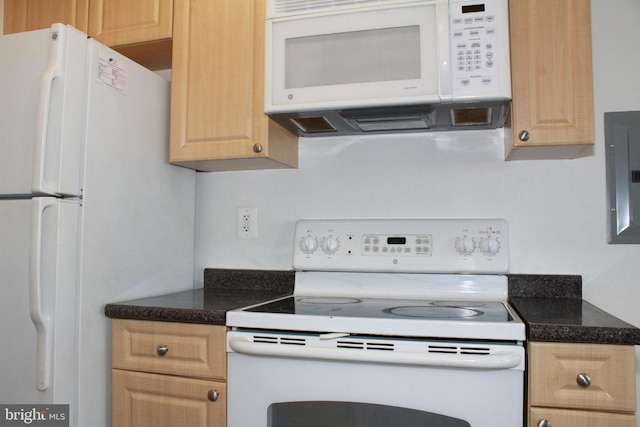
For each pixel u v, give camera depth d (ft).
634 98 4.73
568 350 3.16
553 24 4.11
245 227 5.74
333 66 4.40
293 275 5.49
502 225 4.77
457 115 4.55
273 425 3.67
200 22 4.93
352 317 3.51
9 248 3.90
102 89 4.33
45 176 3.82
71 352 3.96
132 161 4.72
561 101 4.05
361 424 3.47
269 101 4.54
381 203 5.32
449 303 4.44
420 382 3.34
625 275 4.68
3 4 5.65
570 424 3.13
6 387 3.89
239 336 3.73
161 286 5.16
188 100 4.92
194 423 3.84
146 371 4.04
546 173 4.91
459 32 4.10
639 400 4.48
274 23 4.58
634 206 4.68
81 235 4.06
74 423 3.97
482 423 3.24
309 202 5.55
